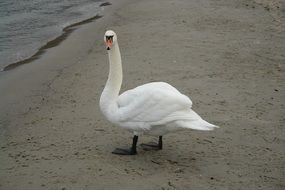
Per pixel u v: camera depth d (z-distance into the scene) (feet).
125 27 56.95
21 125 28.53
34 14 71.56
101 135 25.84
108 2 81.30
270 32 51.72
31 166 22.16
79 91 34.40
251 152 23.45
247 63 39.91
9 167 22.24
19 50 50.57
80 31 58.70
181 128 20.77
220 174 21.07
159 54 42.73
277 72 37.55
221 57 41.50
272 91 32.96
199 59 40.78
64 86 36.06
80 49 49.39
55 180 20.57
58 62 44.52
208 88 33.32
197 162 22.25
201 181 20.35
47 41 54.39
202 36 49.21
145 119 21.18
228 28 53.26
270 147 24.06
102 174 20.92
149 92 21.20
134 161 22.29
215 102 30.53
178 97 20.84
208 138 25.13
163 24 56.13
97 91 34.01
